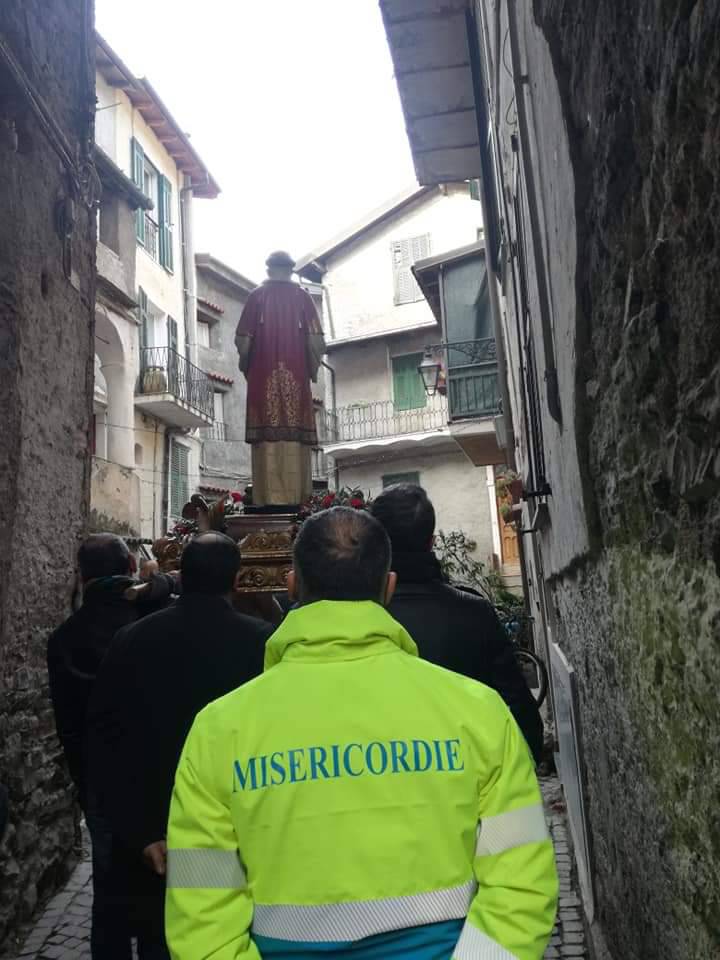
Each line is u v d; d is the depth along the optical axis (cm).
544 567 529
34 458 426
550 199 278
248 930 123
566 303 252
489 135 720
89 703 249
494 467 1950
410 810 123
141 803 234
